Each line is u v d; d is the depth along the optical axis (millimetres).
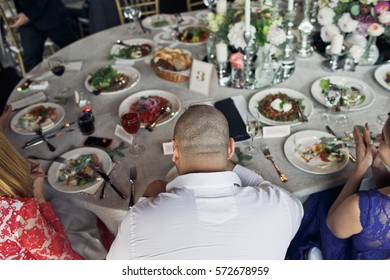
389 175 1307
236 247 894
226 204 925
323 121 1570
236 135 1496
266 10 1719
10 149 1142
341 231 1146
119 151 1487
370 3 1734
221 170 979
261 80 1861
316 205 1466
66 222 1555
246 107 1680
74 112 1755
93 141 1551
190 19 2498
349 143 1439
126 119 1429
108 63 2135
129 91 1880
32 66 3180
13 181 1126
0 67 3492
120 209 1250
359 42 1934
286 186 1280
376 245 1111
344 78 1805
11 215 1061
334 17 1865
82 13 3486
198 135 947
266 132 1502
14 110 1794
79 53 2254
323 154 1382
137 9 2330
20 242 1104
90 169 1397
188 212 909
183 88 1876
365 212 1051
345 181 1311
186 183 942
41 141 1573
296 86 1816
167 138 1546
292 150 1415
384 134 1091
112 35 2428
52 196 1546
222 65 1917
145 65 2094
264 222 923
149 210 926
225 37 1875
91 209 1319
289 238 989
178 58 1927
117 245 956
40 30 3072
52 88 1939
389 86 1722
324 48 2090
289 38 1948
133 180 1348
